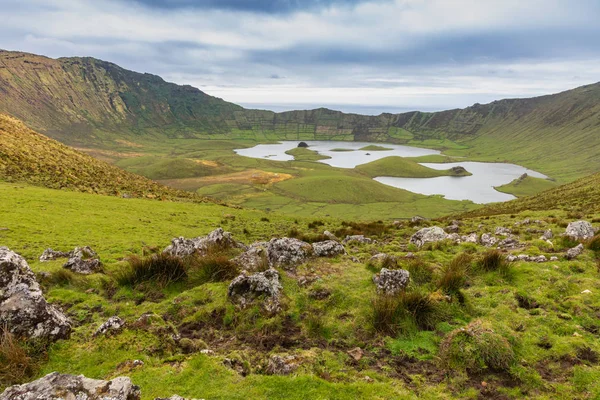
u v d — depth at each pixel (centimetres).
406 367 788
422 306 978
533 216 3147
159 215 3541
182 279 1266
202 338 930
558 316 952
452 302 1032
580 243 1548
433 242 1867
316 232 2966
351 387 682
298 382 684
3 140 6206
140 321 859
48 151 6925
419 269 1289
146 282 1240
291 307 1038
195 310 1053
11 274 785
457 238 1998
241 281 1077
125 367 702
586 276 1198
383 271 1165
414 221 3309
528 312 988
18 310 743
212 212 4194
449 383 730
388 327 919
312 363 777
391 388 691
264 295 1051
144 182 7312
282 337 908
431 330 930
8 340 696
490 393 698
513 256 1467
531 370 748
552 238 1833
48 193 3759
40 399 513
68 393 529
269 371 754
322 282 1175
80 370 695
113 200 4016
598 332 874
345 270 1304
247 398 637
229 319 990
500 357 767
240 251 1684
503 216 3381
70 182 5134
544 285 1138
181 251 1550
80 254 1569
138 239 2367
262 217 4106
